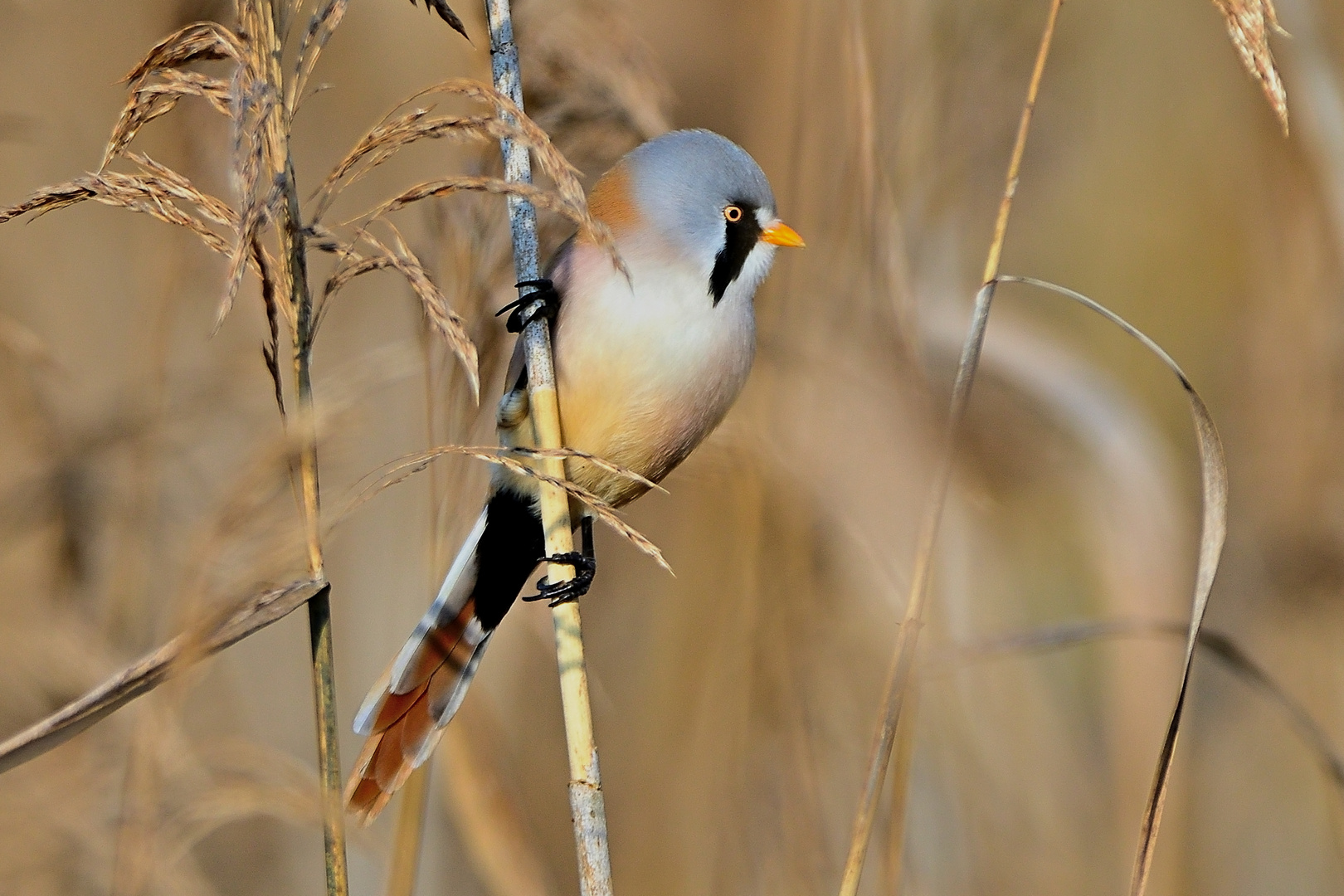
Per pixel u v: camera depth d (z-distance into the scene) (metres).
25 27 8.95
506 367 6.97
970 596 8.35
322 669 4.42
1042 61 5.14
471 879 7.84
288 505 4.56
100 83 9.02
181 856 5.15
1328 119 9.84
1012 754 8.34
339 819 4.41
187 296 8.09
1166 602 8.35
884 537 7.54
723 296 6.69
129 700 4.16
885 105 8.58
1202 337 12.93
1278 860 9.46
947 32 8.97
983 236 9.58
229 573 4.33
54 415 7.35
